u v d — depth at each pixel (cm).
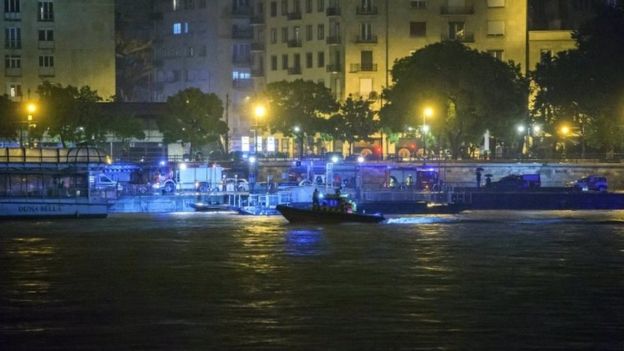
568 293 18400
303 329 15812
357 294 18200
